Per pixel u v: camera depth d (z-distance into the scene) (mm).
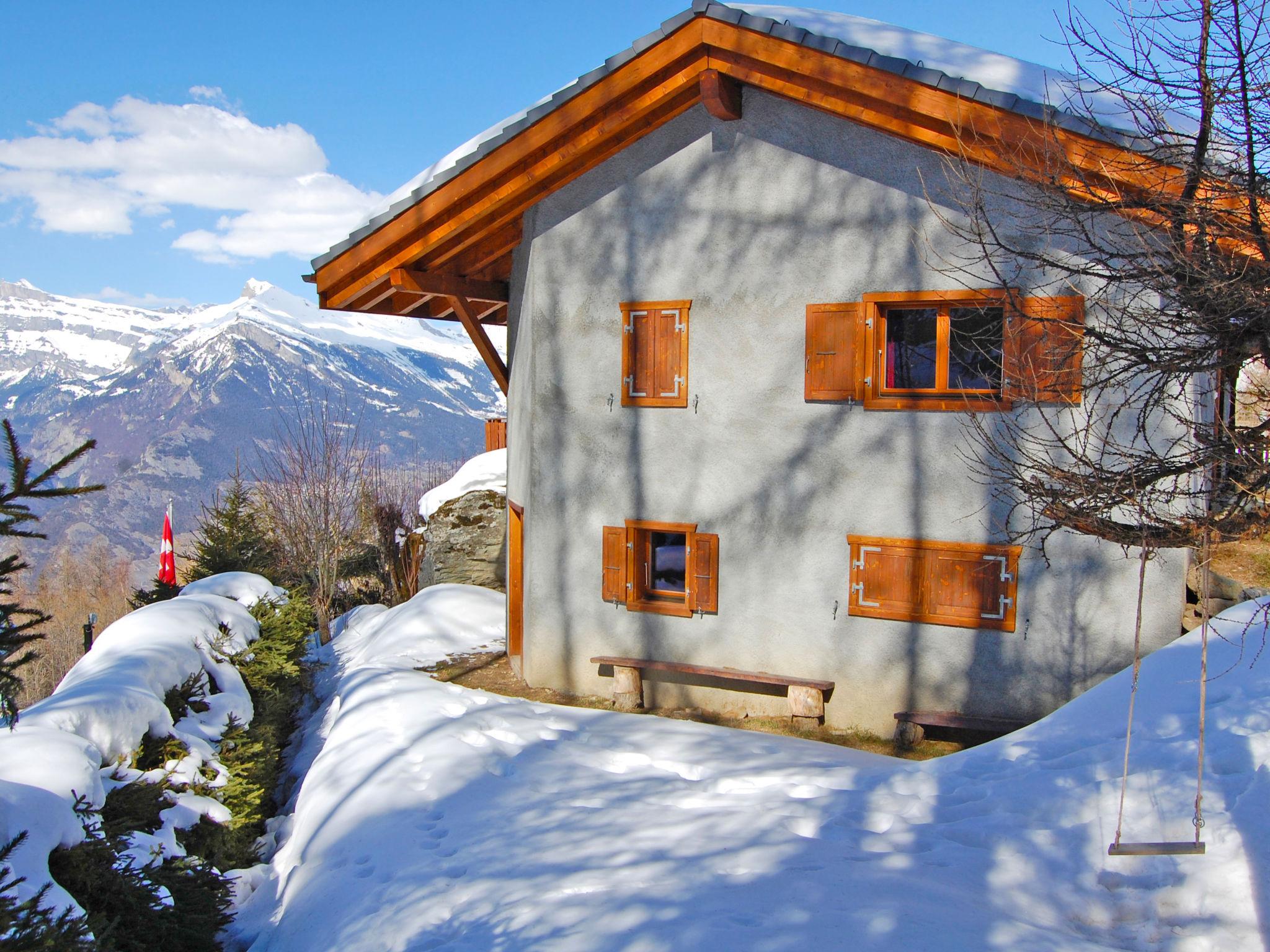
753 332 8883
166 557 12656
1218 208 4688
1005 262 7125
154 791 5816
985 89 7027
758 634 8977
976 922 4242
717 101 8438
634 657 9508
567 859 5426
